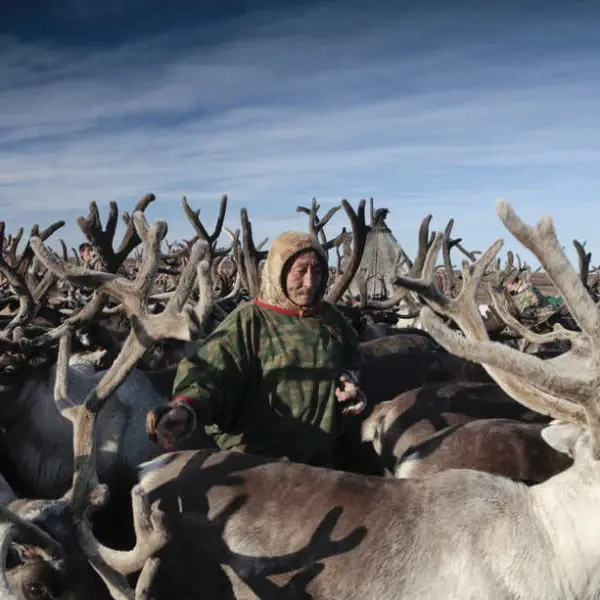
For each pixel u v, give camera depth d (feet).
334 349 10.71
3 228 15.69
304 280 10.37
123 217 29.76
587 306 7.58
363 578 8.02
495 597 7.84
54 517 7.80
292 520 8.34
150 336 8.39
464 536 8.12
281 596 8.11
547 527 8.18
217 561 8.25
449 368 17.04
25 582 7.38
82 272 8.45
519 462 11.03
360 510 8.41
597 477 8.16
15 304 18.93
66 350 8.80
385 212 25.93
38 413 11.14
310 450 10.40
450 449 11.32
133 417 12.24
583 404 7.80
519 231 7.42
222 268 38.27
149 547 7.13
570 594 7.93
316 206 26.22
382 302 28.76
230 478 8.76
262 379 10.33
